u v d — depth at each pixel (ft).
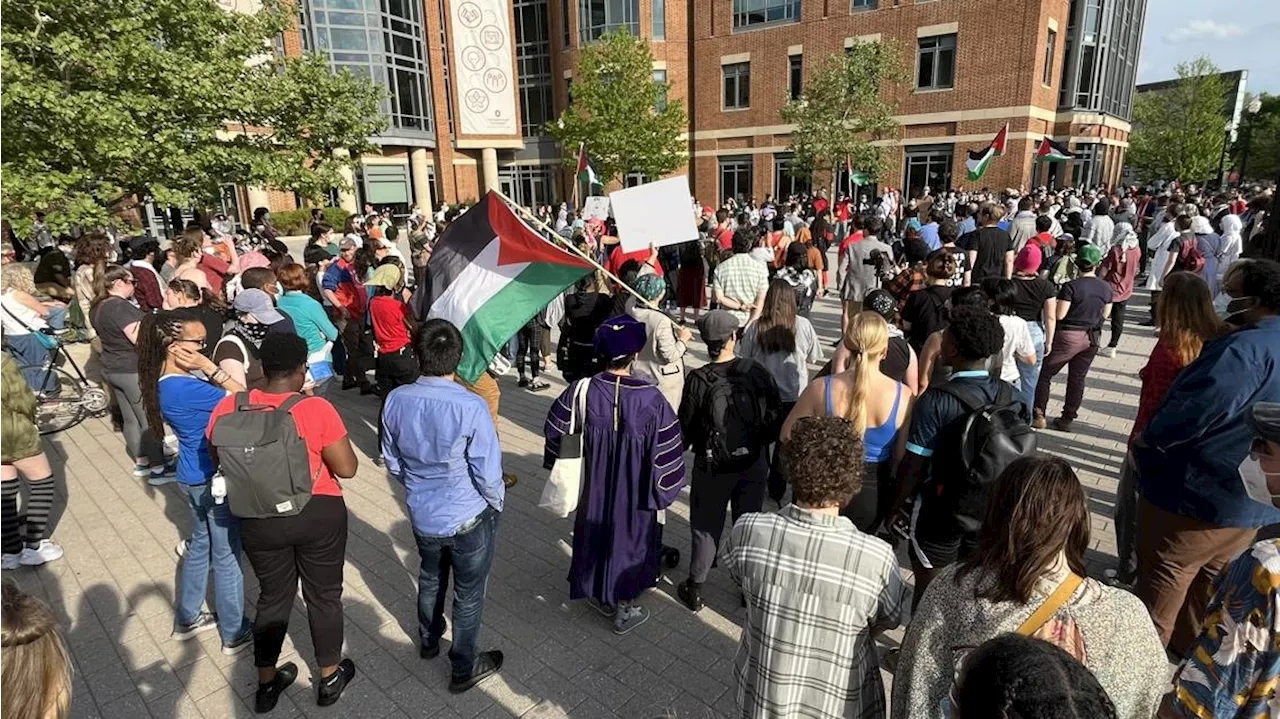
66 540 16.55
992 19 80.02
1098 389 26.45
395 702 11.25
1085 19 86.02
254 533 10.11
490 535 11.08
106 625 13.30
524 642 12.74
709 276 39.88
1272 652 5.11
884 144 85.10
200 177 36.32
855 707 7.03
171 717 10.97
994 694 3.65
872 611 6.84
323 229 32.35
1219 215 44.47
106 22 32.58
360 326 27.91
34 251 52.44
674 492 12.11
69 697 4.79
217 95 35.29
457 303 16.42
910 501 10.73
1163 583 10.02
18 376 14.85
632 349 12.05
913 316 18.56
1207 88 153.99
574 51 111.45
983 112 82.53
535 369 28.66
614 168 90.94
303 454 9.99
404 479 11.05
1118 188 99.14
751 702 7.39
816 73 81.92
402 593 14.30
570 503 12.46
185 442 11.76
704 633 12.95
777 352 15.89
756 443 12.39
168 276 32.01
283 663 12.17
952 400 9.84
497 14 115.03
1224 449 8.93
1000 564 5.97
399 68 105.81
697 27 104.27
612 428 12.17
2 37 29.25
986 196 70.64
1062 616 5.77
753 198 103.30
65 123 30.73
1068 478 5.94
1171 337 11.70
